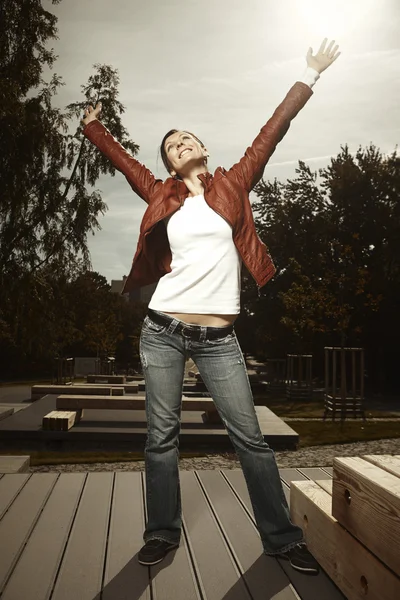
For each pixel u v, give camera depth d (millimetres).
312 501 2424
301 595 2088
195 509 3098
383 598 1744
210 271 2389
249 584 2178
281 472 3984
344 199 28922
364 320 27547
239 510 3082
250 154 2539
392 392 27641
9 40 22062
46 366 40875
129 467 8047
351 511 2012
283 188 31281
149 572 2297
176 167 2586
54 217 22141
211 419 10062
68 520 2941
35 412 11180
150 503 2469
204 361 2408
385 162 29297
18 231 21516
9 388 25500
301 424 13625
